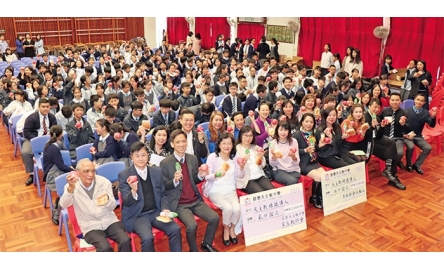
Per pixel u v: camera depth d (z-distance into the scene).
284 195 3.71
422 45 9.00
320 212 4.20
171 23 16.73
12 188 4.68
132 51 10.60
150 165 3.40
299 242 3.64
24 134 4.85
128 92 6.31
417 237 3.76
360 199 4.36
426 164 5.53
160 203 3.28
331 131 4.43
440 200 4.49
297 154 4.09
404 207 4.32
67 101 6.57
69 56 10.50
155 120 5.03
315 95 5.71
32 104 6.50
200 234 3.80
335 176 4.14
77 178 2.94
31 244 3.57
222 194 3.56
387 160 4.87
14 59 10.86
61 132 3.95
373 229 3.88
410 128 5.21
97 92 6.12
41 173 4.85
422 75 7.16
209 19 14.67
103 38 16.30
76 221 3.18
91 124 5.17
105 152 3.99
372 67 10.05
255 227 3.58
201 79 7.18
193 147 4.06
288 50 12.06
